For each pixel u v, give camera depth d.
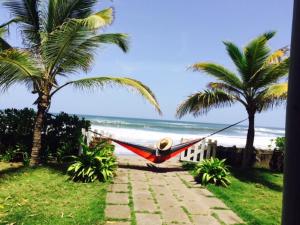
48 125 11.80
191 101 12.48
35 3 10.11
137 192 8.17
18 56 8.45
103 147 10.42
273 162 13.82
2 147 11.38
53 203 6.79
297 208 1.10
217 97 12.24
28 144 11.33
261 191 9.52
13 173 9.18
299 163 1.10
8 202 6.64
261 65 11.70
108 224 5.70
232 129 83.69
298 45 1.13
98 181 8.98
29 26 10.32
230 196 8.50
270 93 10.41
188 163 12.88
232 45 11.73
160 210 6.75
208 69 12.02
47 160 11.37
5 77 8.84
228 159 13.72
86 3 10.44
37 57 9.75
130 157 14.14
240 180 10.79
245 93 12.34
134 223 5.81
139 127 59.62
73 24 8.92
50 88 10.10
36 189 7.80
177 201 7.58
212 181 9.80
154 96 10.31
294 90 1.13
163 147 11.92
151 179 9.96
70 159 11.56
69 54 9.71
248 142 12.62
